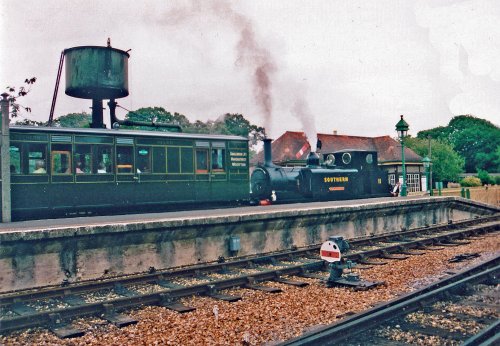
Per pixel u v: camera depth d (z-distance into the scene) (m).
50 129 14.43
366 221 17.97
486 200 34.59
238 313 7.71
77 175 14.87
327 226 16.25
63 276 10.08
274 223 14.29
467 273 9.78
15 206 13.62
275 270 10.53
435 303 7.74
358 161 23.95
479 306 7.70
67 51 18.30
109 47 18.30
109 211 15.67
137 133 16.33
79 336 6.77
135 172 16.16
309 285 9.80
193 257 12.39
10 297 8.35
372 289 9.24
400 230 19.75
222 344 6.17
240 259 13.12
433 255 13.50
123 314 7.71
